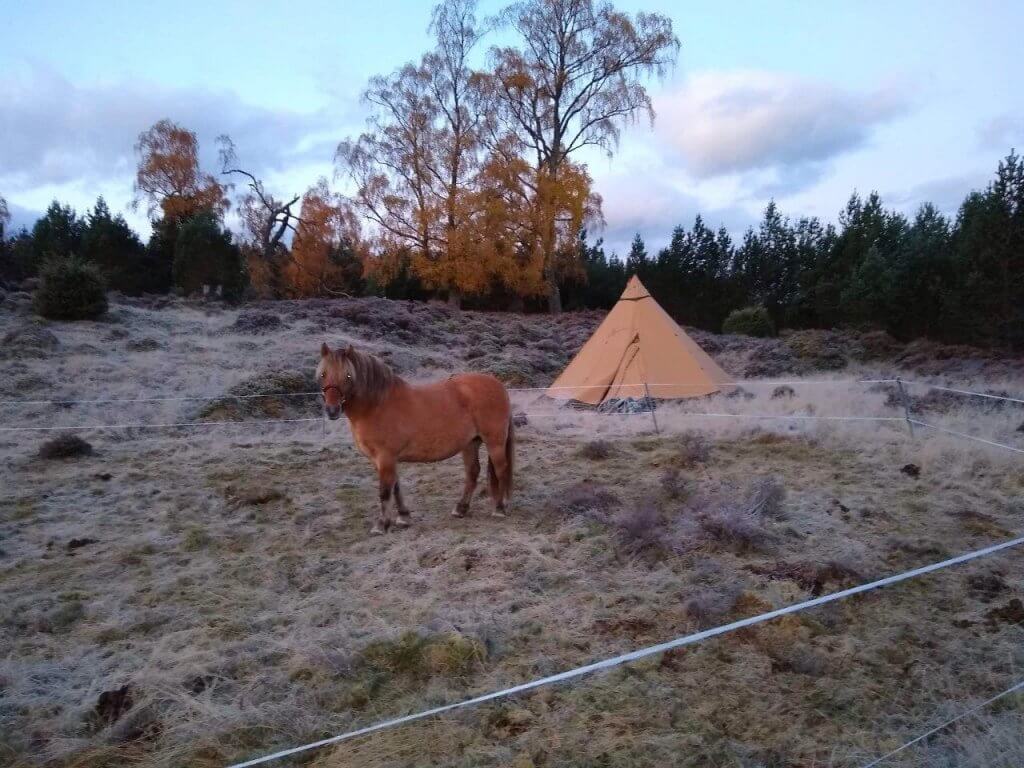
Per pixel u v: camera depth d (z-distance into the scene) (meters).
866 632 4.24
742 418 11.04
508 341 22.12
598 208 33.28
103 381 13.34
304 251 36.62
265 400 12.80
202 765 3.13
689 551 5.57
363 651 4.03
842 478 7.81
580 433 10.80
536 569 5.34
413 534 6.27
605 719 3.40
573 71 34.62
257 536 6.29
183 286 26.16
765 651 4.02
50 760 3.19
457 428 6.31
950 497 6.95
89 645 4.29
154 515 6.88
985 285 18.33
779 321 34.56
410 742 3.24
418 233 34.06
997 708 3.48
